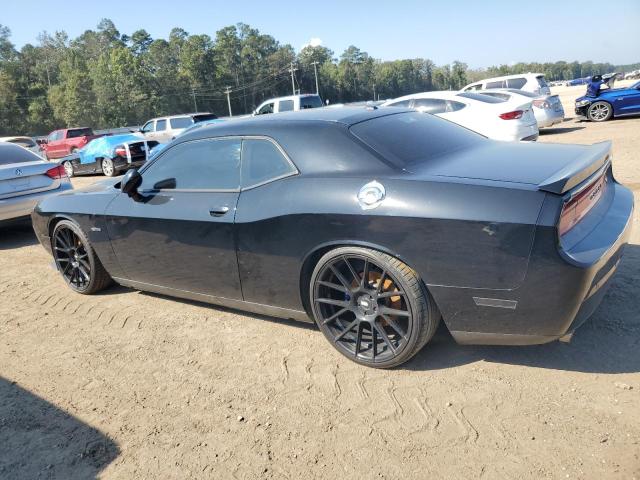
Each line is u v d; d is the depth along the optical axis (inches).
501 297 100.6
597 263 96.7
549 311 98.0
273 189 126.0
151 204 151.6
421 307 108.8
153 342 146.4
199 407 113.8
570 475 83.4
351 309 120.0
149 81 3806.6
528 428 95.2
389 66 6417.3
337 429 101.6
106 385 126.6
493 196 99.4
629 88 629.9
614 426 93.2
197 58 4338.1
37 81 3966.5
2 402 123.4
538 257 95.5
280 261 126.1
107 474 96.0
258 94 5007.4
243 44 5113.2
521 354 119.5
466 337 109.3
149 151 627.8
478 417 99.9
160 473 94.9
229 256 135.6
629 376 106.9
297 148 125.0
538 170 108.1
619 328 124.6
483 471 86.5
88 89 3186.5
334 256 117.0
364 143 119.9
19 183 283.6
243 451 98.4
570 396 102.8
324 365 125.2
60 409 118.4
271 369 126.0
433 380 113.7
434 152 125.7
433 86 7121.1
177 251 147.0
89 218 169.2
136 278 165.9
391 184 109.7
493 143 142.6
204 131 145.2
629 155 355.6
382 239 109.0
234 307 145.3
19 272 228.5
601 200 120.0
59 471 98.3
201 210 138.5
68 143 983.6
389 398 109.3
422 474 87.6
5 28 3917.3
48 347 150.3
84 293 187.8
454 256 102.3
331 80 5551.2
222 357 134.3
